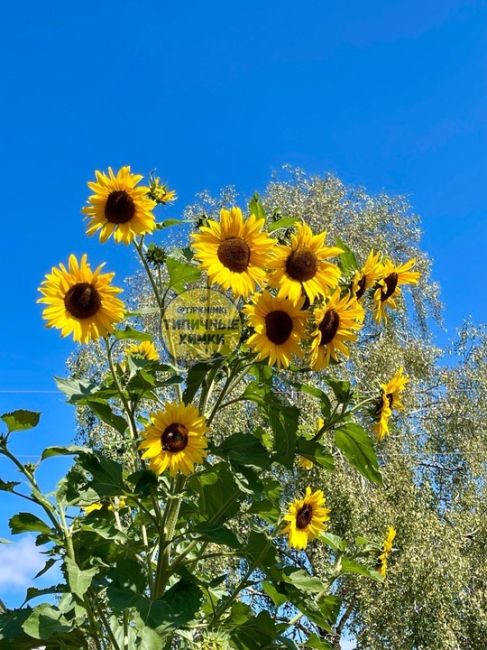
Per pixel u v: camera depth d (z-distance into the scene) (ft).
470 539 34.50
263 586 9.56
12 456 8.23
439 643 27.81
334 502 29.78
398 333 43.52
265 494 9.72
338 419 8.77
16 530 8.29
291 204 43.45
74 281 7.82
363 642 29.40
